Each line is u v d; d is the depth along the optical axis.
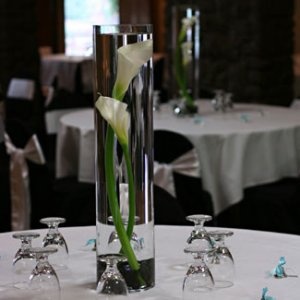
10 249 2.16
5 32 9.11
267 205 4.21
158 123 4.61
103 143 1.75
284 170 4.46
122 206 1.78
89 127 4.52
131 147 1.78
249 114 5.03
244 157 4.25
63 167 4.78
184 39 4.89
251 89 8.31
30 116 7.15
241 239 2.23
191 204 3.98
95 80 1.77
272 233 2.30
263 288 1.80
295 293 1.77
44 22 12.83
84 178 4.51
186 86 4.91
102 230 1.78
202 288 1.65
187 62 4.90
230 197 4.21
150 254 1.81
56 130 6.00
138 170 1.78
